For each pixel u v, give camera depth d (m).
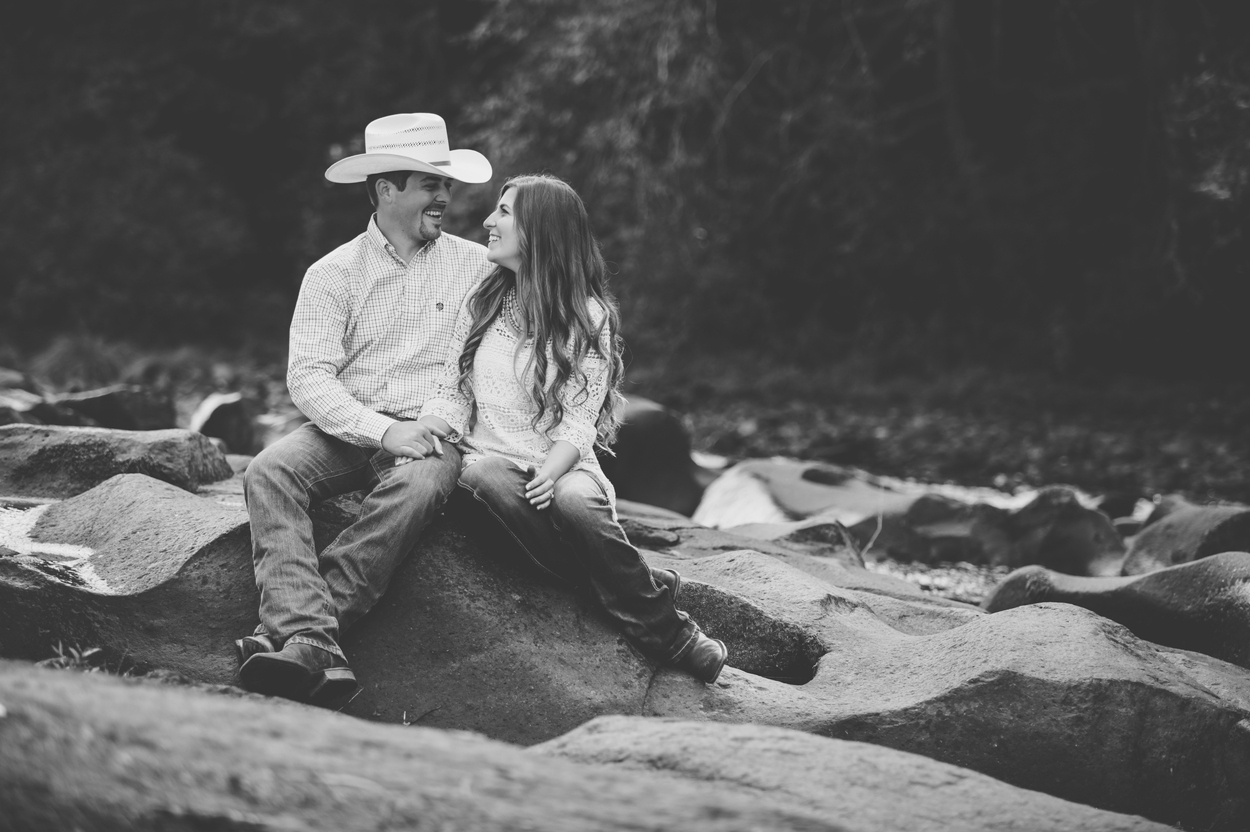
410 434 3.86
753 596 4.48
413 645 3.87
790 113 20.53
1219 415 17.05
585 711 3.80
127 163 23.23
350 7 24.53
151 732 2.16
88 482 5.08
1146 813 3.65
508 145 19.12
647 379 20.25
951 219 21.06
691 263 20.64
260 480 3.85
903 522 8.27
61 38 23.61
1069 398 18.50
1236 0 16.84
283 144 25.05
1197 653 4.47
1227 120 16.27
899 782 2.86
